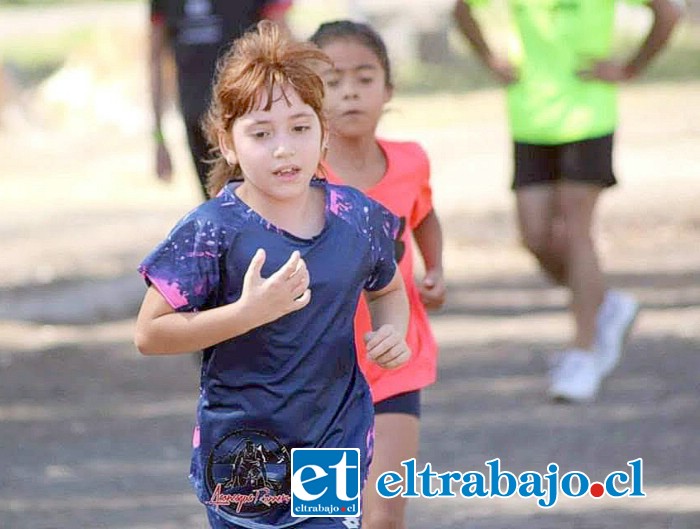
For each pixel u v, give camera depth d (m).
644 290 31.12
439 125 60.16
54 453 20.09
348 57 13.71
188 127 22.23
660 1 21.67
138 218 42.78
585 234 22.05
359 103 13.69
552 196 22.22
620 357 24.28
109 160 55.84
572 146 21.75
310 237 10.91
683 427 20.31
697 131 53.19
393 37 77.88
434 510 17.05
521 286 32.59
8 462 19.59
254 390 10.85
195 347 10.62
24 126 64.69
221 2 21.92
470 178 45.56
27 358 26.25
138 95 65.50
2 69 65.62
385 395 13.16
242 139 10.77
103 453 20.12
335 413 11.03
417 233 14.32
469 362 25.08
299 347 10.82
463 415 21.45
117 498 17.83
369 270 11.17
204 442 11.09
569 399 21.89
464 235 38.06
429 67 77.19
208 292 10.81
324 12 90.25
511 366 24.66
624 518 16.41
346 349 11.05
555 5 21.75
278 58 10.74
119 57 66.69
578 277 22.00
